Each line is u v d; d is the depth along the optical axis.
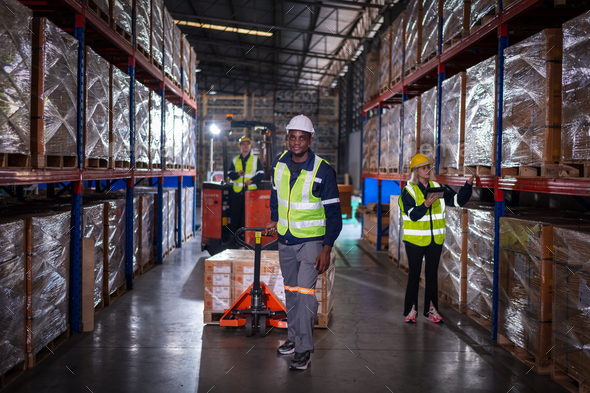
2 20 2.59
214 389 2.93
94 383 2.98
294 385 3.01
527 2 3.47
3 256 2.77
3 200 4.98
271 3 17.20
